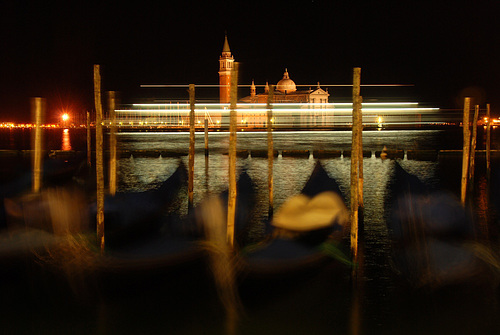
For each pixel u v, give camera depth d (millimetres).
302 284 14898
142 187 32625
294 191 30531
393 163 47125
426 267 15742
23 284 14852
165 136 119438
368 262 16562
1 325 12797
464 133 23922
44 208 22719
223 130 144625
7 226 19875
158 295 14273
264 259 16797
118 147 74812
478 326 12617
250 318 13094
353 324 12750
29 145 83500
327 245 18156
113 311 13469
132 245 17984
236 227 20281
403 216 22094
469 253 16938
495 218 22188
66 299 14062
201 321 12953
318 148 71312
